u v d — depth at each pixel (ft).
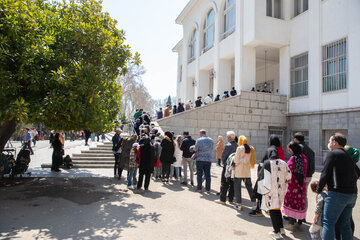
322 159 42.91
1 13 18.40
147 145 23.81
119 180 27.99
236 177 17.94
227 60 62.23
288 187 14.80
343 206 10.71
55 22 23.00
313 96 44.96
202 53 72.33
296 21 49.55
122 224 14.93
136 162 24.43
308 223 16.02
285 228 14.89
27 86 19.44
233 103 48.39
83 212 17.02
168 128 43.83
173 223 15.31
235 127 48.21
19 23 19.12
